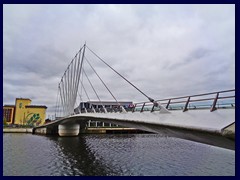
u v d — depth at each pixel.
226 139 8.97
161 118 14.83
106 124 93.25
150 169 23.14
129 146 44.06
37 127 84.81
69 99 66.19
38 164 26.80
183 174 21.14
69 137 66.38
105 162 27.42
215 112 10.97
